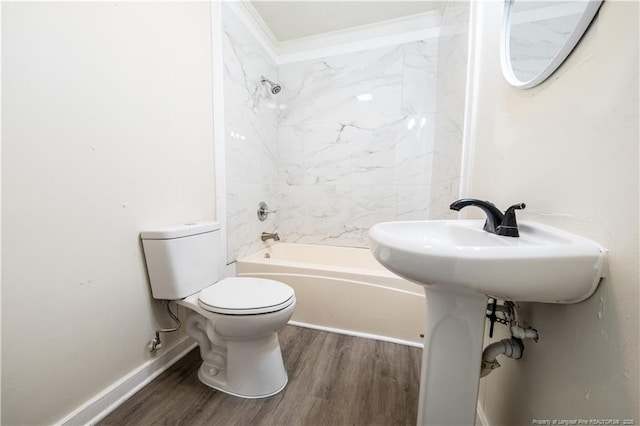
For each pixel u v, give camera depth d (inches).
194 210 52.1
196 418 36.2
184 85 48.4
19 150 26.9
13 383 27.2
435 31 70.9
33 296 28.4
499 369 31.8
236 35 62.9
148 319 42.9
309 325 61.4
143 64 40.1
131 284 39.7
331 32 77.2
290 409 38.1
